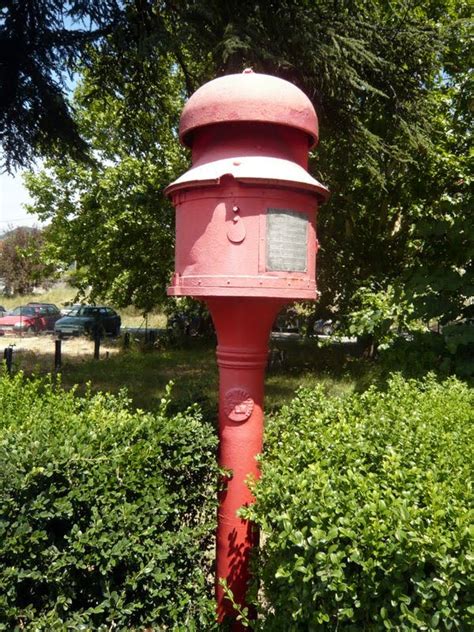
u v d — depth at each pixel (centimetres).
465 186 960
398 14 887
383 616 183
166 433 284
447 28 889
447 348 495
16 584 248
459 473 228
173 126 1040
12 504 241
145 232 1609
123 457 268
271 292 261
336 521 202
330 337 1191
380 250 1187
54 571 250
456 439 272
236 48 674
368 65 812
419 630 179
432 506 195
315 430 289
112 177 1608
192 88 923
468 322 531
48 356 1652
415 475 223
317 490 218
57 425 292
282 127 277
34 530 248
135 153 1053
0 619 242
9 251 4072
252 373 291
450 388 396
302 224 272
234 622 289
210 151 278
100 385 1123
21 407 340
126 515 260
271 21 736
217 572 297
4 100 880
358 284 1098
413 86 875
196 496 297
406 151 921
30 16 805
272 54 705
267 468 256
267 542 242
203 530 289
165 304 1872
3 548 237
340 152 940
